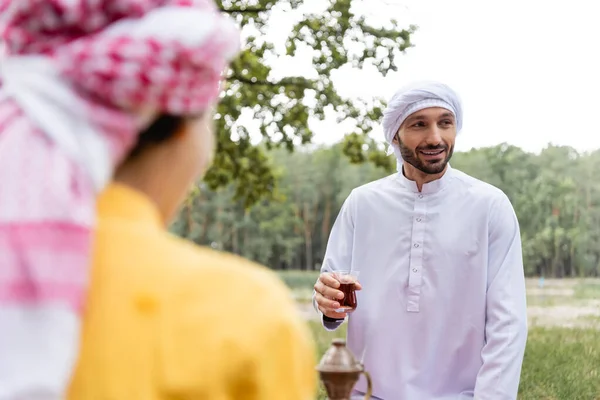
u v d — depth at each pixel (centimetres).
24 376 102
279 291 115
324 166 7900
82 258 106
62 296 103
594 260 6494
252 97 1084
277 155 7775
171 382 108
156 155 122
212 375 108
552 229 6594
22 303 103
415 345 358
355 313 372
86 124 110
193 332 109
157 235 118
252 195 1146
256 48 1040
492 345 348
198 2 122
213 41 117
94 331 110
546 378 810
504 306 348
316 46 1040
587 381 799
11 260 103
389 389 361
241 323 109
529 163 6938
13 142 108
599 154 6731
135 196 120
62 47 114
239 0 1020
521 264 359
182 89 116
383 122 377
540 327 1257
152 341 109
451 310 356
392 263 367
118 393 108
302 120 1092
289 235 7731
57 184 105
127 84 111
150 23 113
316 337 1042
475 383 355
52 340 103
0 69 115
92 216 108
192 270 113
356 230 379
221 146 1095
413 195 369
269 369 110
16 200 105
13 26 117
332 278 354
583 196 6662
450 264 357
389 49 1035
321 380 176
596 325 1329
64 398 108
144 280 112
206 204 6750
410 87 365
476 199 362
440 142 361
